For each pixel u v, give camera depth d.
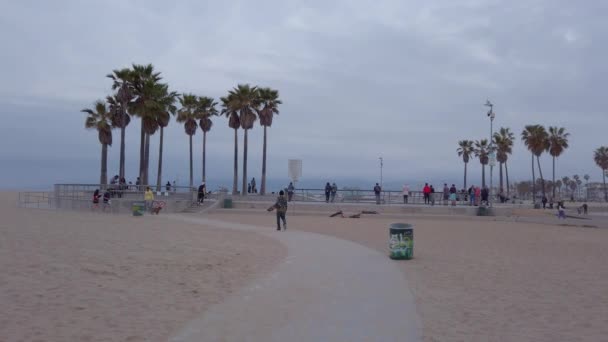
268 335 6.94
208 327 7.31
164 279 11.08
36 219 27.23
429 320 8.02
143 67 46.97
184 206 39.41
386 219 34.53
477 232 25.94
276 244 18.06
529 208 48.84
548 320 8.20
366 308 8.56
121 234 20.27
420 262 14.51
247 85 56.44
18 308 8.14
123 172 47.09
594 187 108.12
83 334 6.88
